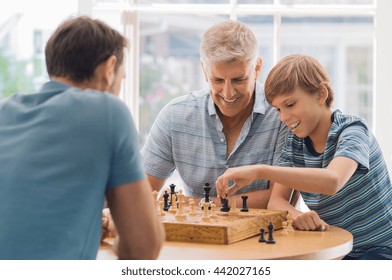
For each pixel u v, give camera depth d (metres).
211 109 2.10
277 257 1.36
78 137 1.18
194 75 4.11
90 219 1.17
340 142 1.79
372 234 1.89
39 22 3.34
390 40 2.90
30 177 1.17
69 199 1.16
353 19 4.50
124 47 1.37
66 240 1.14
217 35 1.90
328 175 1.67
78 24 1.32
